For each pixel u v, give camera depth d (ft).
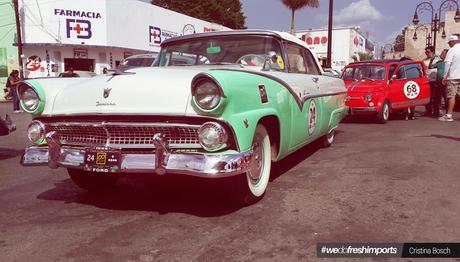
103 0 74.79
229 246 8.76
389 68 31.91
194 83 9.43
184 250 8.61
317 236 9.19
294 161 17.24
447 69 30.30
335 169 15.55
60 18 71.92
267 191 12.76
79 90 10.98
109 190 13.42
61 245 9.02
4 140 25.73
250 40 14.11
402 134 24.32
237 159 9.72
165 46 15.42
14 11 71.46
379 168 15.49
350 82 31.99
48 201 12.41
